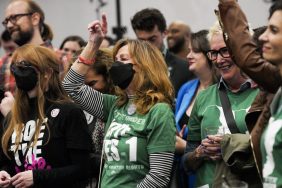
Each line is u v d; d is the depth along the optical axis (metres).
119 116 4.20
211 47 4.20
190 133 4.36
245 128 4.04
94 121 4.79
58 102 4.30
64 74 4.98
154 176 3.98
